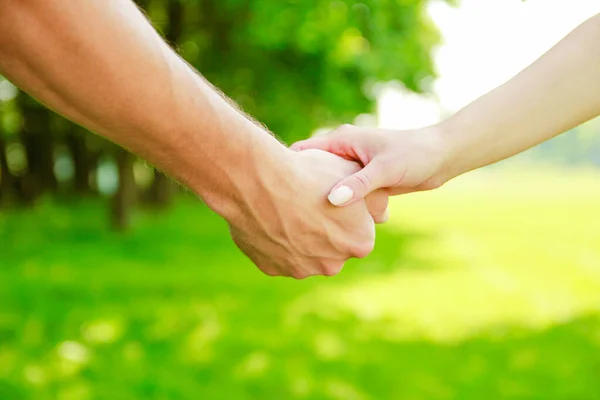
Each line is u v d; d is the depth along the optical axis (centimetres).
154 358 457
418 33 911
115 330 527
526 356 487
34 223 1237
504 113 174
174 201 1870
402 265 938
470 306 667
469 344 516
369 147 181
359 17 770
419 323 584
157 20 969
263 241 164
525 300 705
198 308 609
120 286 697
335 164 173
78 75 104
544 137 173
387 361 466
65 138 1792
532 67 175
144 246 990
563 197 3334
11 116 1638
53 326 534
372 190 170
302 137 1145
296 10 739
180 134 123
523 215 2136
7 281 707
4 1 94
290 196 158
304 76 948
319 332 538
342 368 447
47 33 99
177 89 117
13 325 533
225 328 539
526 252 1162
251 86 966
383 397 397
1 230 1127
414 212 2241
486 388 418
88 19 101
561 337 545
